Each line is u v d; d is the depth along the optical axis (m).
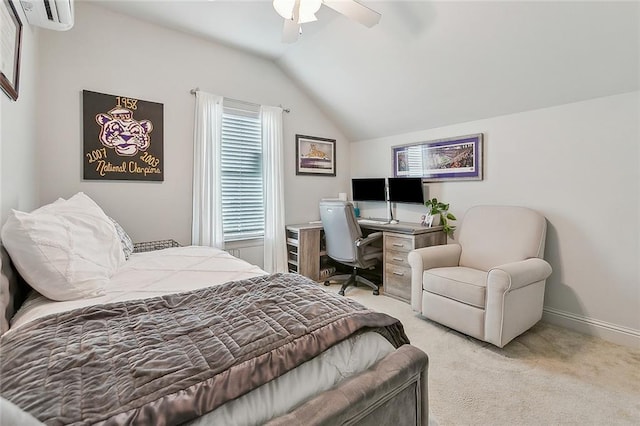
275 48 3.20
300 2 1.76
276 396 0.80
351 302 1.20
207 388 0.69
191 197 2.96
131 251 2.17
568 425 1.39
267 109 3.43
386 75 3.01
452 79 2.71
